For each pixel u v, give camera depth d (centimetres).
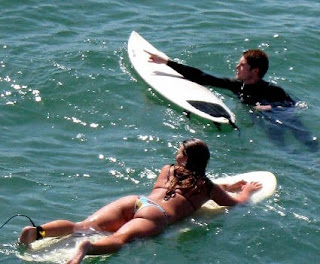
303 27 4262
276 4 4544
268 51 3988
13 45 3838
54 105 3362
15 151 3005
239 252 2473
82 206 2680
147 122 3303
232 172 2977
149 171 2920
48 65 3656
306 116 3425
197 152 2675
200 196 2656
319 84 3734
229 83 3591
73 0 4353
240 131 3294
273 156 3114
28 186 2772
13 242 2428
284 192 2819
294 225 2620
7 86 3466
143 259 2386
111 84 3556
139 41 3909
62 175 2861
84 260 2344
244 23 4281
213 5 4466
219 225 2594
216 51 3956
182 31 4150
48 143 3091
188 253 2438
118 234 2428
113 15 4272
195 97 3481
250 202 2736
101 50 3850
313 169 3017
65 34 4012
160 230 2512
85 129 3222
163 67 3716
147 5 4419
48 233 2408
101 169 2917
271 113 3438
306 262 2459
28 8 4212
